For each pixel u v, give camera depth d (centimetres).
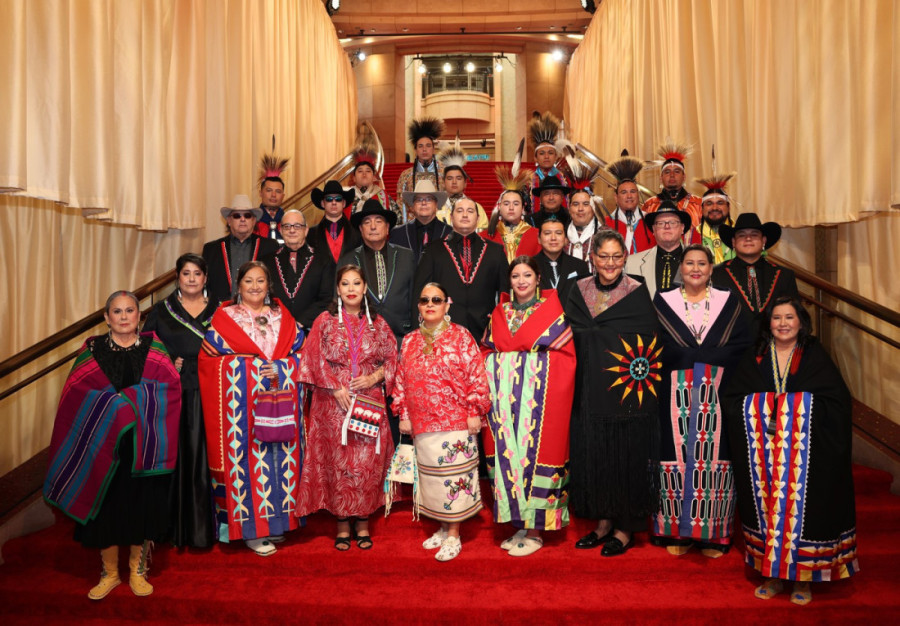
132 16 554
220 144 729
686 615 362
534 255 545
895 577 400
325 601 376
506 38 1655
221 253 534
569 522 444
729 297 415
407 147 1909
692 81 838
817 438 369
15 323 512
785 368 388
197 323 437
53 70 456
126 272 614
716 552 404
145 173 590
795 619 360
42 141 451
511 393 407
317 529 440
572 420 411
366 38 1627
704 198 563
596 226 560
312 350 418
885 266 555
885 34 510
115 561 394
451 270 486
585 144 1395
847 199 549
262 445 412
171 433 397
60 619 388
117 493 383
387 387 428
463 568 398
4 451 518
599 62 1283
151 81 595
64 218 567
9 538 430
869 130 518
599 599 375
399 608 368
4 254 502
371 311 434
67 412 388
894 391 548
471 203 493
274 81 958
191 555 414
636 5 1023
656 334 403
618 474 393
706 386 404
